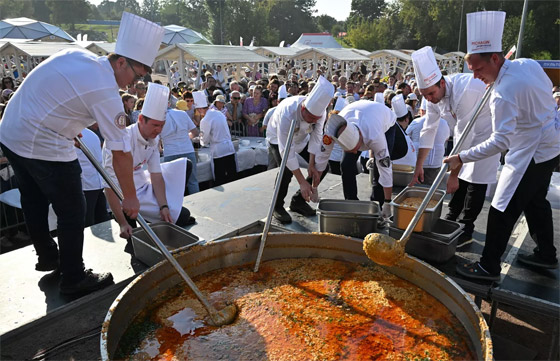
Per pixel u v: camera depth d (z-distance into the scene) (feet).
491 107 7.68
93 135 12.30
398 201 10.21
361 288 6.81
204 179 20.31
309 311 6.19
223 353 5.28
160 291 6.64
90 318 9.14
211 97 30.66
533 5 85.40
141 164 10.97
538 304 7.58
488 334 4.73
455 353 5.18
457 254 9.55
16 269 9.11
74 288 7.91
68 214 7.59
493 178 9.91
